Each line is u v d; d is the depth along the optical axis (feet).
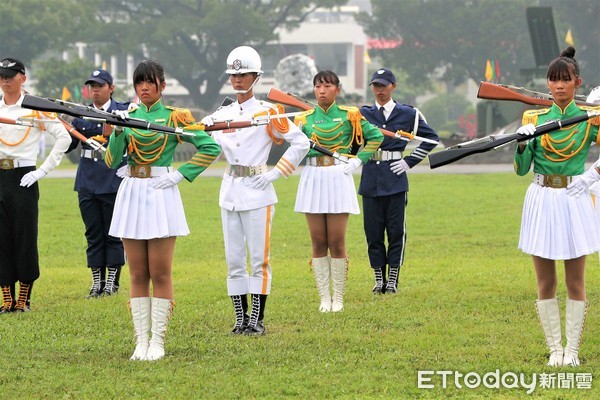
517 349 57.88
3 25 404.36
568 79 53.83
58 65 409.69
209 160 56.90
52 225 123.65
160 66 57.36
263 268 62.64
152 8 433.89
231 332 63.10
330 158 71.41
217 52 437.99
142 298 56.95
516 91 61.00
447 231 115.34
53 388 50.34
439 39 446.60
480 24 435.94
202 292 77.30
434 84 634.02
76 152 270.46
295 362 55.11
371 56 477.77
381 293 77.30
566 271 54.95
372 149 72.33
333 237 70.38
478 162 241.35
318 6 446.19
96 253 77.61
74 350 58.80
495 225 120.26
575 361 54.75
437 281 81.61
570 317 55.01
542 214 54.19
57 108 54.29
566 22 439.63
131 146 56.44
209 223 124.67
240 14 414.82
